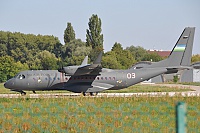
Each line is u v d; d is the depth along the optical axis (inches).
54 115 1847.9
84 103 2566.4
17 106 2438.5
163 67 4579.2
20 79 4360.2
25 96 3895.2
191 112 1966.0
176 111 888.9
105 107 2329.0
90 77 4375.0
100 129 1609.3
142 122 1717.5
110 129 1612.9
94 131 1601.9
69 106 2324.1
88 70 4183.1
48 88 4394.7
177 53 4603.8
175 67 4559.5
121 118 1776.6
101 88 4360.2
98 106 2384.4
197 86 6904.5
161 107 2203.5
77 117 1797.5
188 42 4618.6
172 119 1770.4
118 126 1653.5
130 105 2394.2
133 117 1809.8
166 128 1637.6
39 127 1672.0
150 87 6525.6
